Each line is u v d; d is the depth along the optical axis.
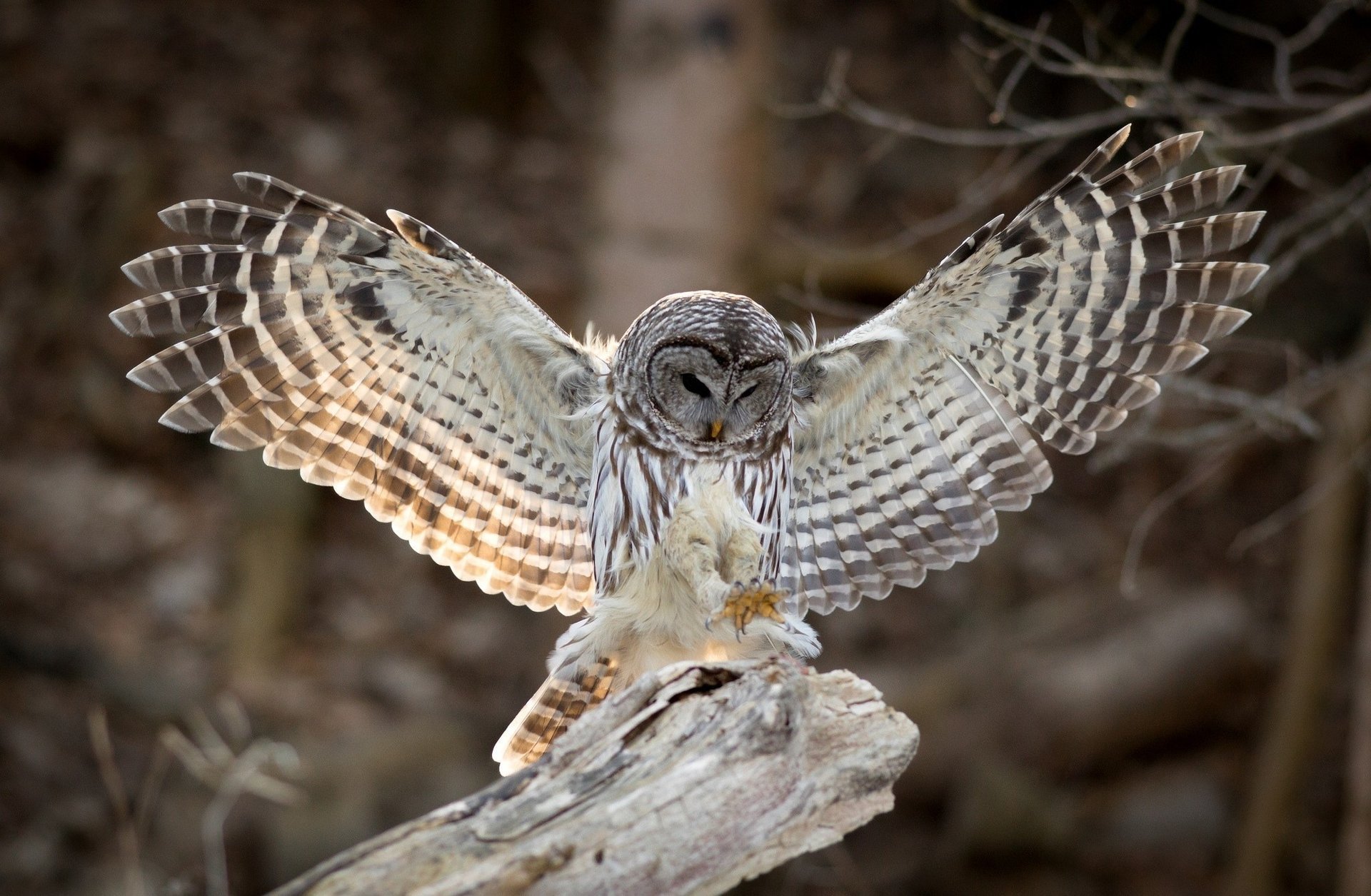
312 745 15.19
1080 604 17.34
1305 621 16.12
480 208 22.31
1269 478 19.38
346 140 22.58
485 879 4.97
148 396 18.78
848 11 23.67
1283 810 16.09
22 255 19.91
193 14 23.58
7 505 17.62
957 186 20.45
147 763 15.07
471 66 23.73
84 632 16.41
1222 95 9.64
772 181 15.20
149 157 21.08
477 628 17.44
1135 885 15.88
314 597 17.34
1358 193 10.30
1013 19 18.31
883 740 5.59
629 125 13.95
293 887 4.91
